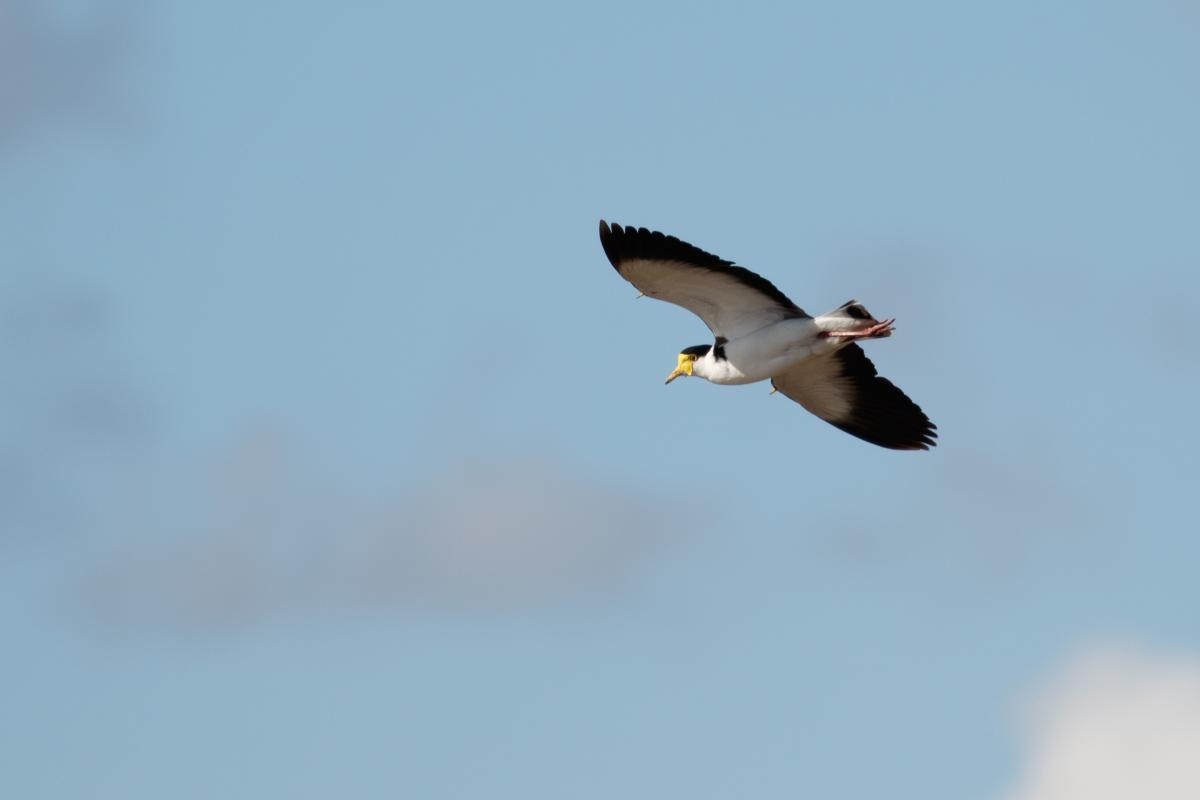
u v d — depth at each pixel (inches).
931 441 908.6
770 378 880.3
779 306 812.0
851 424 920.9
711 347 868.0
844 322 805.2
